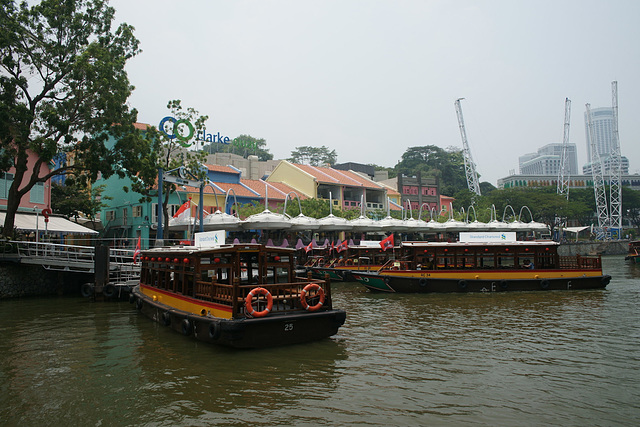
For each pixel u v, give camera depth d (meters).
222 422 7.49
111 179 40.00
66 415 7.87
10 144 23.02
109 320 16.16
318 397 8.50
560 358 11.09
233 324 10.77
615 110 90.62
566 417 7.70
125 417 7.75
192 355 11.13
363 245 31.36
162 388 9.02
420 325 14.99
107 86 22.89
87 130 23.23
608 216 89.06
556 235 76.81
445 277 23.47
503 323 15.30
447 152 95.94
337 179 53.59
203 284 12.50
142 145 25.94
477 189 84.88
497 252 24.23
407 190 62.72
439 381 9.41
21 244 24.83
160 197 24.53
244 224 30.06
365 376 9.67
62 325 15.32
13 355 11.59
